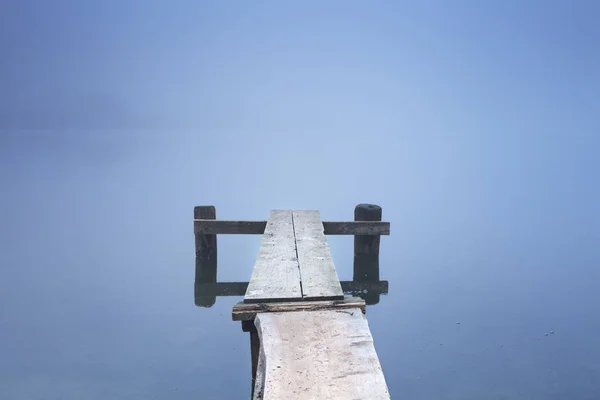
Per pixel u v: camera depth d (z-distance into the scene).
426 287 8.02
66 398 4.81
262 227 8.30
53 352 5.79
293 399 2.34
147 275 8.87
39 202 17.62
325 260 5.21
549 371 5.20
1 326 6.52
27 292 7.93
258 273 4.68
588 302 7.21
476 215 14.65
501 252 10.10
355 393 2.40
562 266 9.12
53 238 11.84
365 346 2.92
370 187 21.66
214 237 8.92
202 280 8.57
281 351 2.85
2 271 9.09
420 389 4.88
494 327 6.23
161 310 7.18
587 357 5.47
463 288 7.93
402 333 6.16
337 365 2.68
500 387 4.88
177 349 5.90
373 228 8.27
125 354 5.76
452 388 4.87
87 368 5.41
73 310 7.15
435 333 6.19
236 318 3.58
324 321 3.33
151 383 5.10
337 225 8.26
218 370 5.41
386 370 5.23
